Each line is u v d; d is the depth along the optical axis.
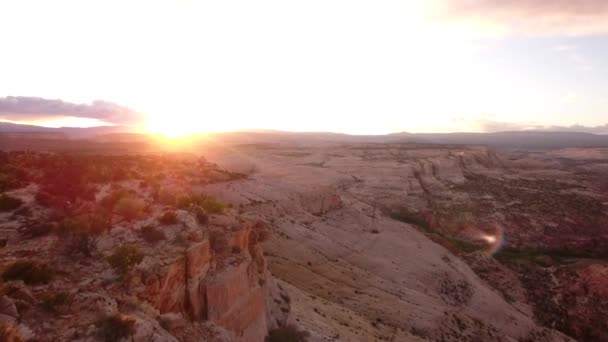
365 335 33.53
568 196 124.69
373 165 154.62
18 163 27.92
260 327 23.27
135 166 41.09
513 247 86.31
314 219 66.38
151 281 16.31
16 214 19.50
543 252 83.69
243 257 22.88
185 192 30.34
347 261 56.12
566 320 58.59
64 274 15.44
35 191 22.33
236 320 20.64
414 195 118.25
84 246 16.89
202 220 23.31
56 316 13.06
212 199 27.11
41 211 20.14
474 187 137.25
